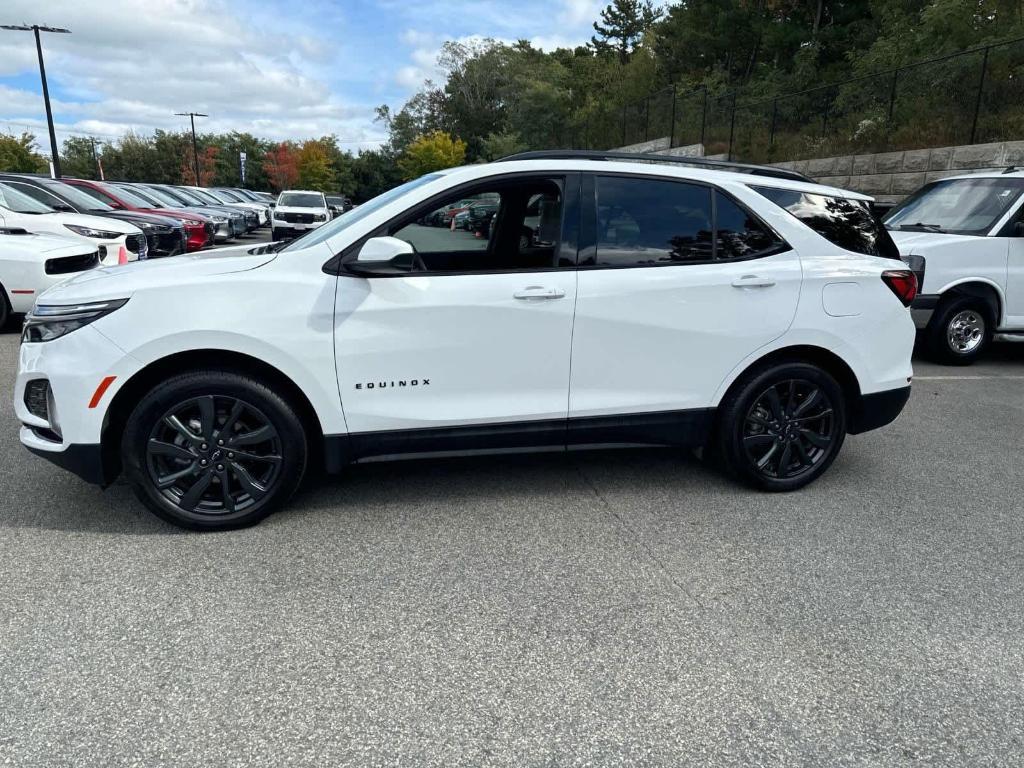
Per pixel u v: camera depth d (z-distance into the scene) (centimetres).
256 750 208
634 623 276
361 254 323
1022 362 784
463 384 352
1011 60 1354
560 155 362
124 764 201
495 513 373
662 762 207
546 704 230
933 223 785
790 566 323
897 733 221
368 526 355
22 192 1031
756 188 383
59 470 418
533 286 350
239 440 336
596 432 373
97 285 328
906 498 403
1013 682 246
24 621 269
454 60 6931
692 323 369
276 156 7538
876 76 1703
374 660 251
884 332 400
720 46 3731
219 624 270
